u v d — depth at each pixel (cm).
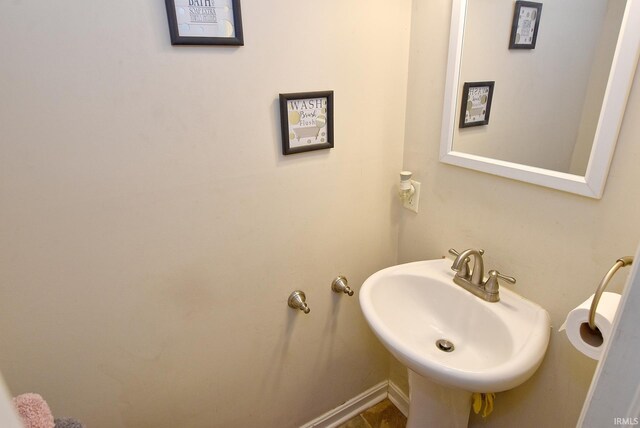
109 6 80
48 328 94
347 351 156
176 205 101
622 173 79
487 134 106
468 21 103
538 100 91
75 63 80
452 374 85
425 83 121
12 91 77
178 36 87
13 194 82
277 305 129
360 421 168
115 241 96
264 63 101
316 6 103
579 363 97
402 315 123
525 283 106
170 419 121
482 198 112
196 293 112
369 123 126
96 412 107
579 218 89
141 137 91
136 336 106
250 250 117
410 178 134
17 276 87
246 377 132
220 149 102
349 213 134
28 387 96
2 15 72
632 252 81
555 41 85
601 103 79
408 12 119
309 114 112
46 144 82
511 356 90
